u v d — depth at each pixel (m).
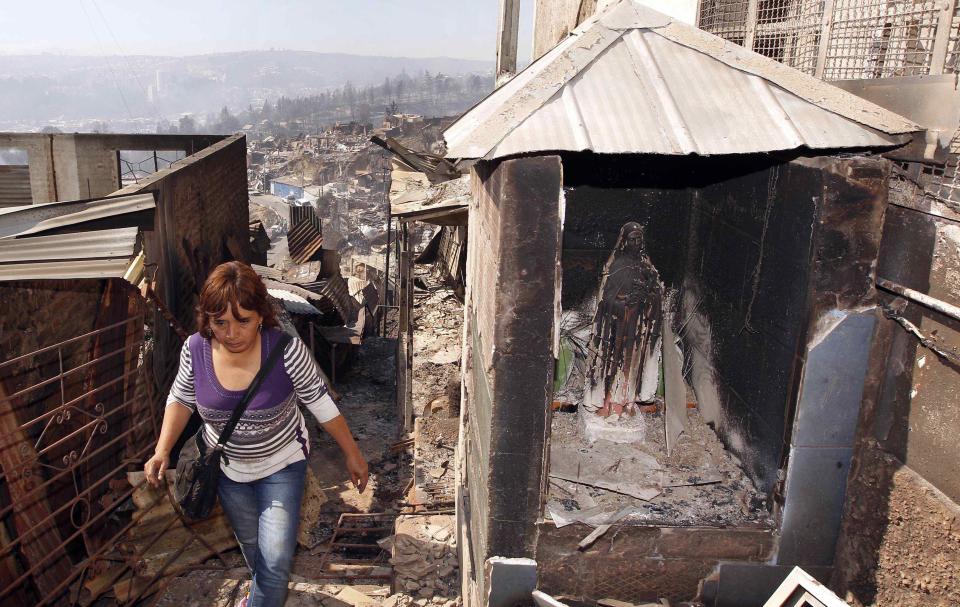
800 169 3.06
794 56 4.75
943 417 2.62
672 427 3.91
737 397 3.78
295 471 3.14
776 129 2.88
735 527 3.25
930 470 2.70
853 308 2.95
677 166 4.48
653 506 3.38
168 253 8.96
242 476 3.06
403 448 8.44
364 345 15.66
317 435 9.25
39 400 4.99
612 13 3.32
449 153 2.91
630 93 3.00
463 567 4.26
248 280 2.70
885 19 3.51
